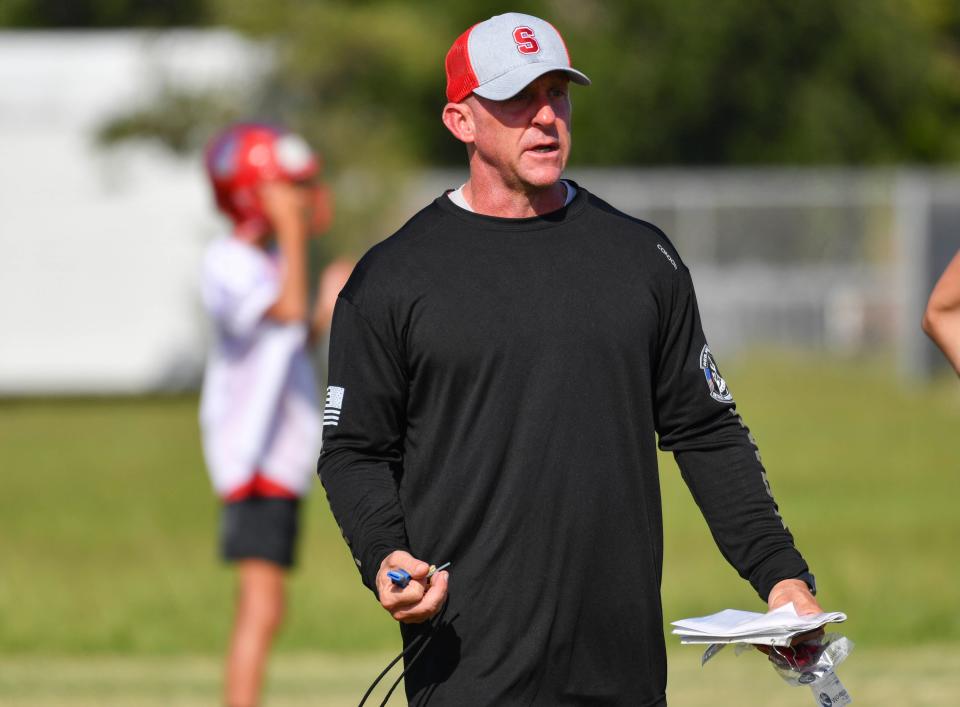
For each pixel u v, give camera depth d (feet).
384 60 335.88
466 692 46.26
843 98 419.33
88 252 343.26
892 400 282.77
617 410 46.47
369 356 47.19
